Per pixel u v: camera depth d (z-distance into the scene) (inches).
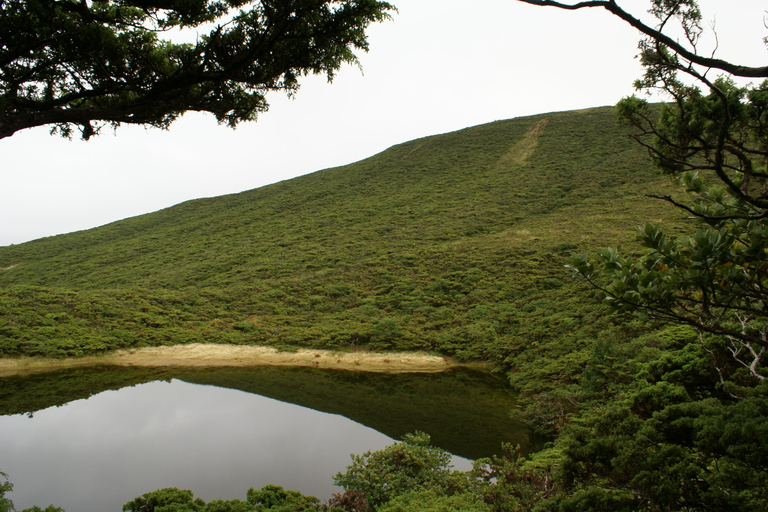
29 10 198.1
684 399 212.5
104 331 1100.5
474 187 2723.9
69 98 212.2
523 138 3432.6
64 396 767.7
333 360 1061.1
